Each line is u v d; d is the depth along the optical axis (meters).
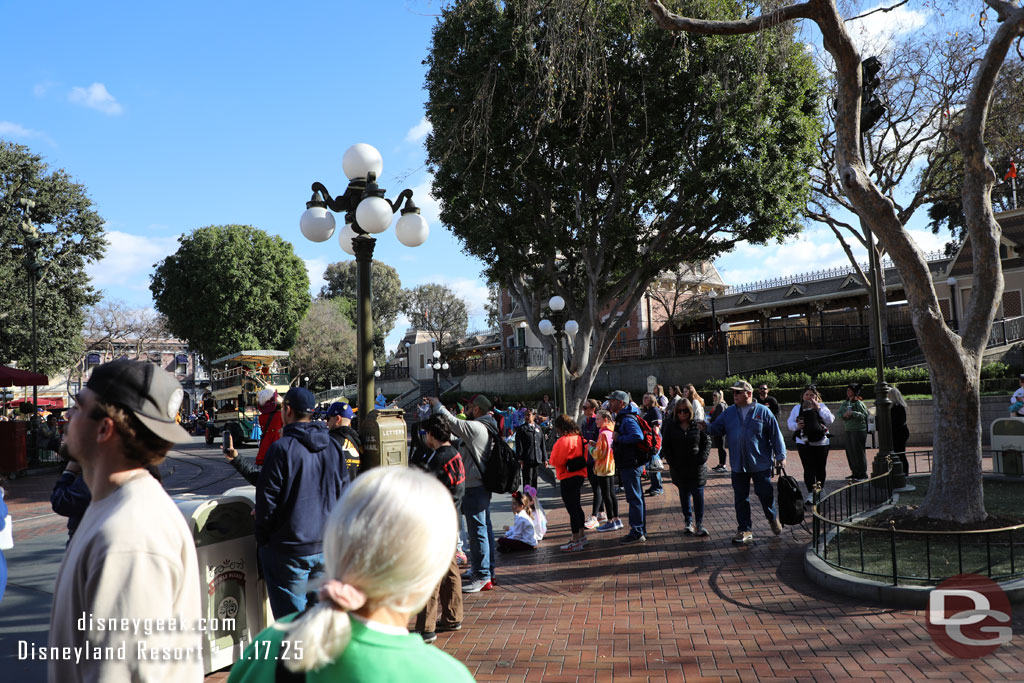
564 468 8.31
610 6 16.09
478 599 6.49
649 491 12.32
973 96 7.84
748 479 8.25
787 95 18.44
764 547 7.95
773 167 18.00
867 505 9.73
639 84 17.33
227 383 33.25
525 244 19.23
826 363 35.84
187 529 1.77
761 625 5.43
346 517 1.33
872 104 9.01
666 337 37.81
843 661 4.66
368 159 6.89
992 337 28.88
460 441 6.87
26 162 28.19
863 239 23.55
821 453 10.27
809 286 42.62
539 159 17.66
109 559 1.54
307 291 49.56
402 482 1.37
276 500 4.18
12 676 4.63
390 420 6.50
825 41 7.72
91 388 1.79
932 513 7.73
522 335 41.22
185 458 24.39
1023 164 16.55
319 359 55.84
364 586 1.29
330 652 1.25
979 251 7.82
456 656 5.03
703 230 19.64
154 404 1.80
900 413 13.07
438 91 17.47
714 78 16.77
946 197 23.55
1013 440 11.98
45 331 28.45
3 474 19.22
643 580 6.89
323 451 4.41
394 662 1.29
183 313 45.78
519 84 15.61
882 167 22.05
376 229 6.63
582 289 22.33
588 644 5.18
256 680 1.38
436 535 1.35
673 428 8.84
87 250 29.69
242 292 45.22
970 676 4.34
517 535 8.53
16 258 27.64
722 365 36.06
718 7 16.52
